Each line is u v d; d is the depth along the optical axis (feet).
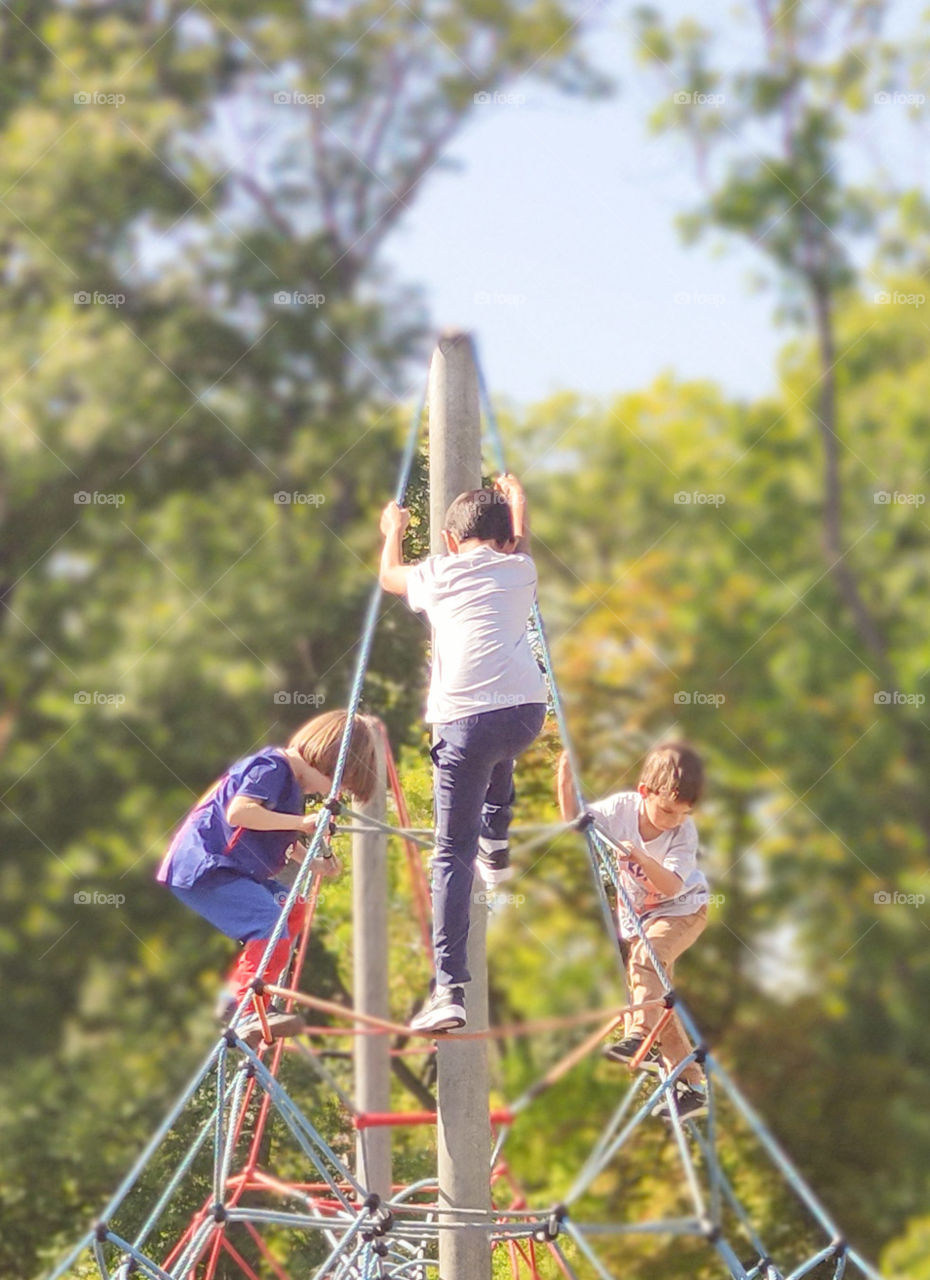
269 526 132.26
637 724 137.69
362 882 79.10
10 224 134.92
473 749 41.22
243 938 51.16
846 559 146.00
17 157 135.13
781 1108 132.87
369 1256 48.65
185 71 137.90
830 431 148.97
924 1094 131.95
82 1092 123.44
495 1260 104.37
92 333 133.39
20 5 138.41
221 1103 46.78
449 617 42.60
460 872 41.32
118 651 131.75
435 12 141.18
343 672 127.75
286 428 135.13
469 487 48.67
